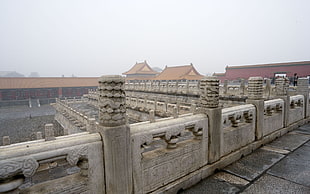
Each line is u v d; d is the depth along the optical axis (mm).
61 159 2715
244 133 6227
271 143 7242
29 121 30234
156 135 3803
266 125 7305
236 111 5859
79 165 3018
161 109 18703
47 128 6977
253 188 4258
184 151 4348
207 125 4914
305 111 10555
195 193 4102
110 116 3039
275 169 5145
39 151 2510
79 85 56594
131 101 23859
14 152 2359
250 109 6438
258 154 6180
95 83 59219
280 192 4098
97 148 3025
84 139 2953
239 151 5840
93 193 3025
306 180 4570
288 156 5992
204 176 4707
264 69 45562
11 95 47438
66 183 2852
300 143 7188
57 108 29219
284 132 8367
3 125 27328
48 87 52094
